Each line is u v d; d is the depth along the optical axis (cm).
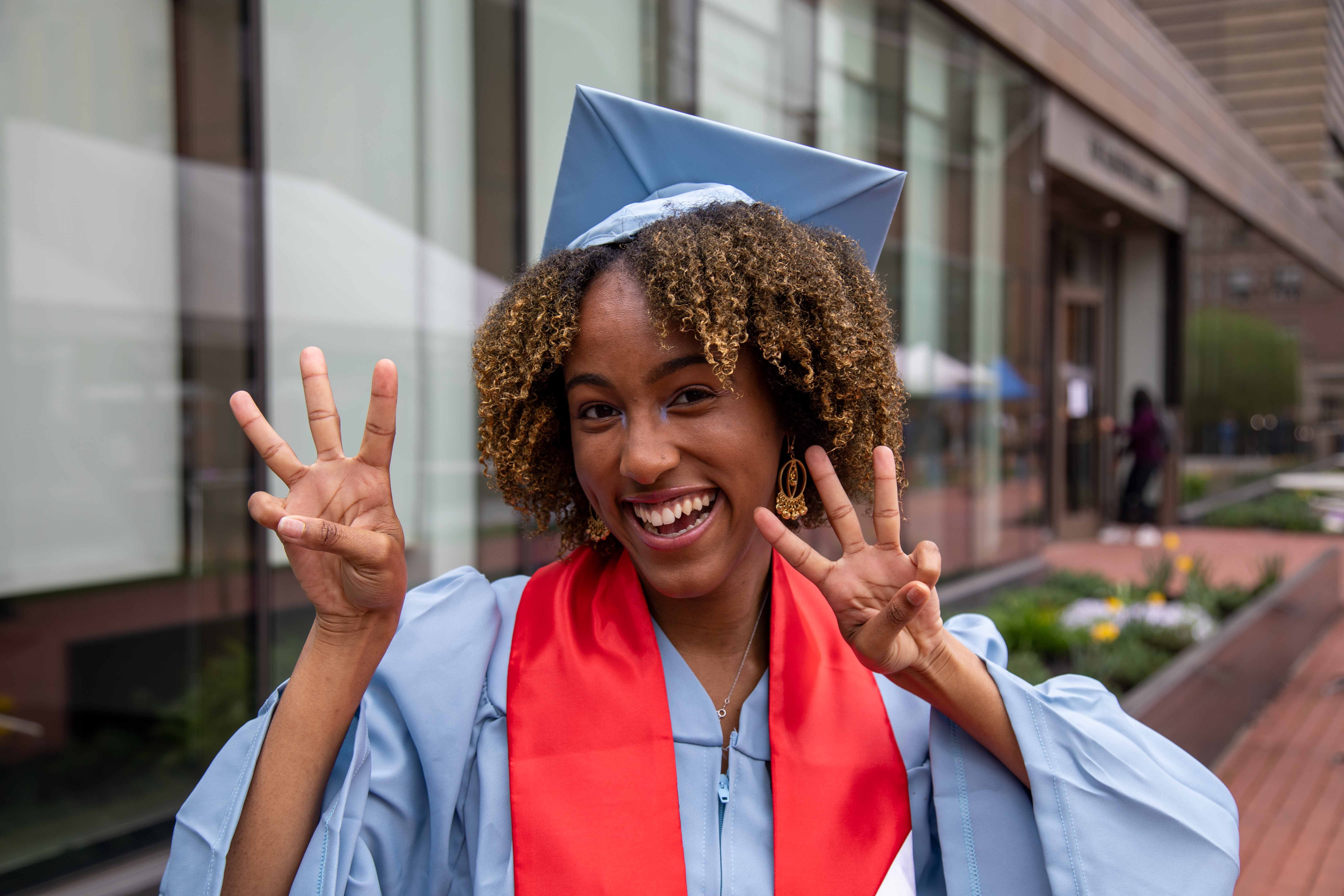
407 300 403
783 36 544
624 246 107
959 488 711
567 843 100
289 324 366
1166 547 679
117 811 311
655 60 481
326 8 373
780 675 113
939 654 105
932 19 649
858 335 108
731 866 104
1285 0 1566
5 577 311
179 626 341
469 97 420
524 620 116
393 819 104
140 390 334
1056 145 851
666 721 107
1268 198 1498
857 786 108
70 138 317
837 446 110
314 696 97
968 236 714
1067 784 104
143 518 335
